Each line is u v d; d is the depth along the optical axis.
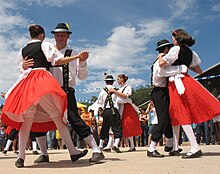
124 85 7.79
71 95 4.29
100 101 7.77
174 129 5.12
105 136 7.75
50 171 3.58
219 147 7.30
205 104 4.62
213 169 3.30
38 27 4.27
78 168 3.76
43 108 4.05
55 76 4.31
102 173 3.26
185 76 4.72
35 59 4.04
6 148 7.73
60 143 11.77
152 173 3.16
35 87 3.78
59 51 4.59
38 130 4.52
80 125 4.21
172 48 4.73
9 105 3.80
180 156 4.88
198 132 11.24
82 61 4.41
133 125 7.74
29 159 5.58
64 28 4.58
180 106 4.63
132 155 5.76
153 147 4.96
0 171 3.76
